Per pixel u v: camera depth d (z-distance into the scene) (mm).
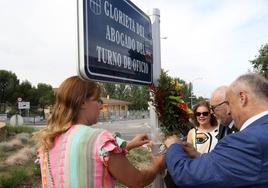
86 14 2539
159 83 3211
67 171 2334
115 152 2330
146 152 13273
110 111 75000
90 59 2562
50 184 2412
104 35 2762
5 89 79250
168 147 2701
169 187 2908
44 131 2494
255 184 2205
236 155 2236
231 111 2527
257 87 2414
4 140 19094
